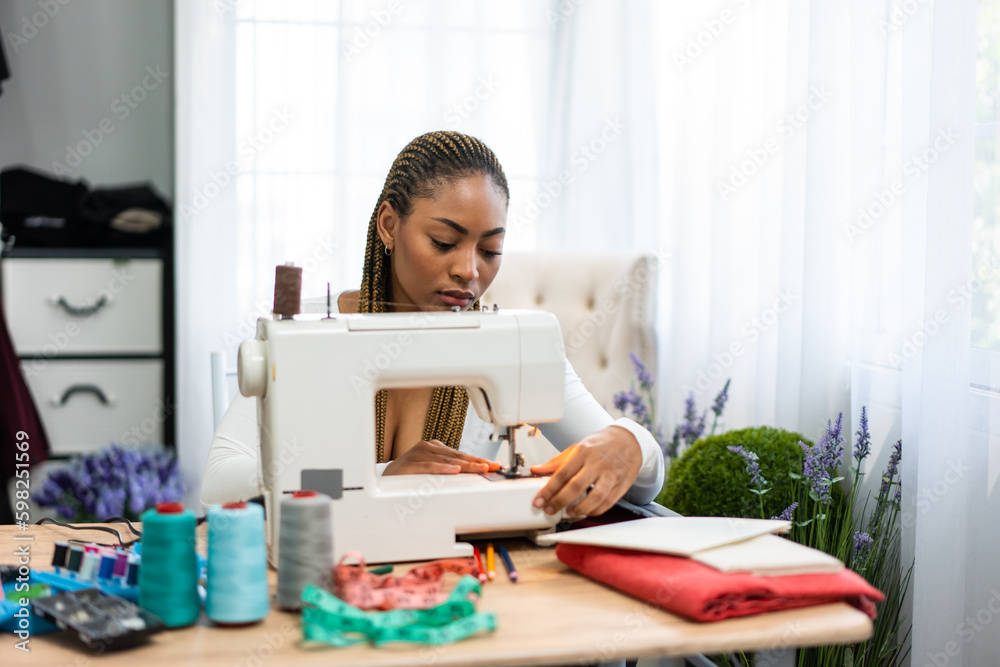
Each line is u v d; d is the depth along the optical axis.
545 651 0.83
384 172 3.13
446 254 1.36
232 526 0.87
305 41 3.04
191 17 2.92
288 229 3.08
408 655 0.82
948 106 1.62
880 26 1.92
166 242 3.09
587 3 3.19
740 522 1.11
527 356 1.16
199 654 0.82
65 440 2.97
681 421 2.82
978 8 1.68
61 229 2.97
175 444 3.04
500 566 1.09
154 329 3.00
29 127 3.26
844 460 2.04
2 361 2.57
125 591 0.95
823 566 0.95
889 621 1.79
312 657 0.81
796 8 2.16
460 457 1.25
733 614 0.90
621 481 1.18
